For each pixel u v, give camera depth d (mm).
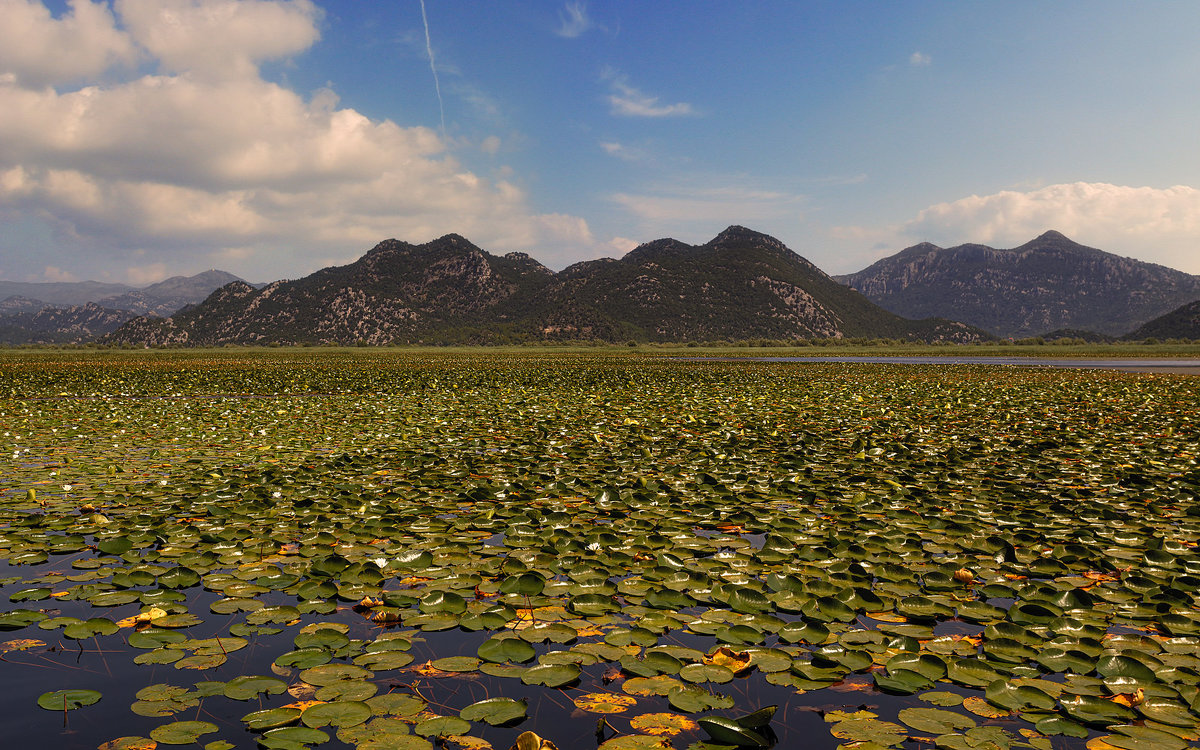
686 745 2992
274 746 2920
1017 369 39969
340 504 7180
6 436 12039
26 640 4082
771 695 3510
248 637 4168
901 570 5191
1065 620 4199
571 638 4117
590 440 11719
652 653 3883
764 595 4664
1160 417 15109
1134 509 7168
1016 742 3014
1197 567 5199
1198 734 3051
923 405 17844
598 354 78688
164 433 12578
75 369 36688
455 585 4980
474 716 3186
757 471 8938
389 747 2934
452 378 29000
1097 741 2979
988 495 7688
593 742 3023
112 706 3328
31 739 2990
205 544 5918
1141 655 3779
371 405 17594
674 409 16875
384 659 3785
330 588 4832
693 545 5852
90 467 9141
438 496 7723
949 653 3941
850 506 7207
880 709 3346
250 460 9922
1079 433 12516
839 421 14266
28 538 5957
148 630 4184
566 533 6117
